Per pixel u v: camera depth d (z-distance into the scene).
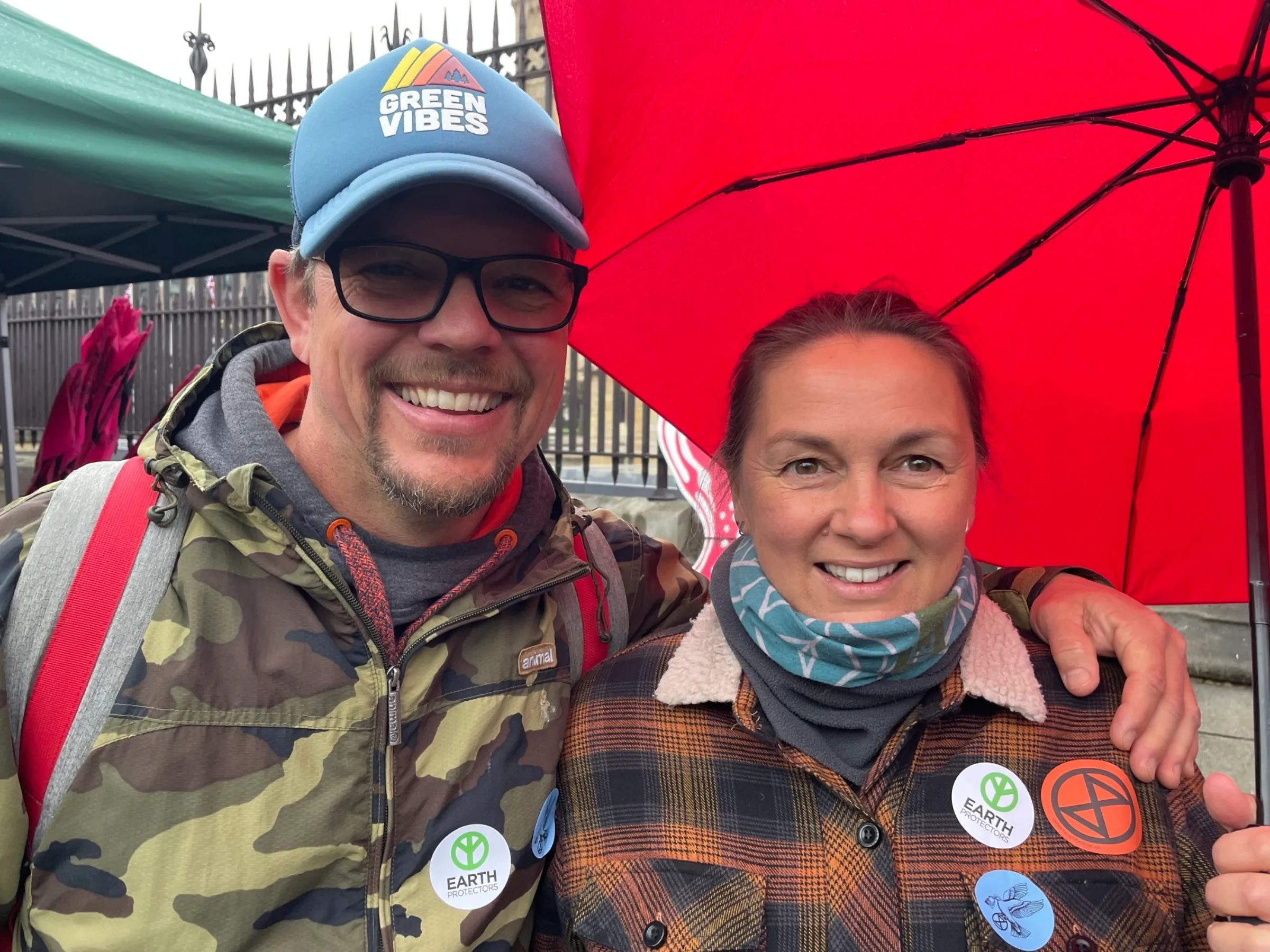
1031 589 0.61
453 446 0.53
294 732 0.49
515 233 0.53
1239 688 1.45
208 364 0.57
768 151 0.58
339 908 0.49
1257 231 0.56
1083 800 0.51
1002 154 0.57
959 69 0.52
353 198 0.50
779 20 0.51
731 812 0.54
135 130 1.05
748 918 0.51
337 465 0.56
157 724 0.47
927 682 0.53
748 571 0.57
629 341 0.69
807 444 0.51
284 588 0.52
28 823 0.47
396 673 0.52
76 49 1.13
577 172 0.55
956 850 0.51
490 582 0.56
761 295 0.67
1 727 0.47
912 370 0.51
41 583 0.49
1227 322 0.60
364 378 0.53
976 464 0.55
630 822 0.55
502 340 0.54
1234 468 0.63
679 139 0.56
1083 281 0.61
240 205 1.12
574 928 0.53
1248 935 0.42
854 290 0.65
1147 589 0.68
